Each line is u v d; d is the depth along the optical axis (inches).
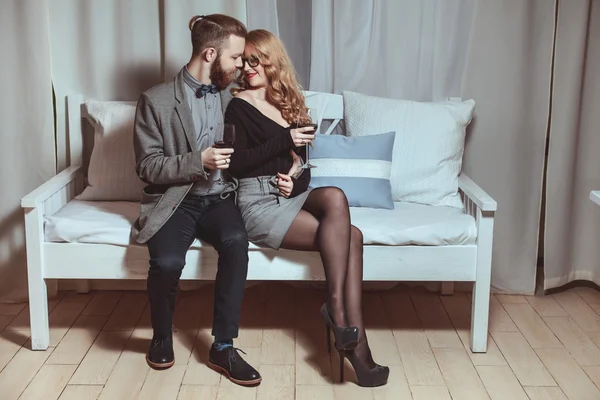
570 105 116.9
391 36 114.7
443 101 116.3
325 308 90.4
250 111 97.2
